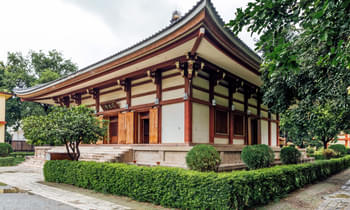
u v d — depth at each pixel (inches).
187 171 242.5
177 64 405.7
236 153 446.0
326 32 122.3
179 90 432.1
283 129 943.7
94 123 382.9
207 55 399.2
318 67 246.7
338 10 123.2
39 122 367.9
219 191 208.2
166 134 440.5
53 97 751.7
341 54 128.0
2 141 893.2
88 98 650.2
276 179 282.8
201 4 293.4
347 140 1325.0
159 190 249.0
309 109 346.0
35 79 1168.2
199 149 299.7
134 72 492.1
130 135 498.3
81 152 534.9
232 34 350.9
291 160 464.4
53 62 1202.6
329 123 397.1
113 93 569.0
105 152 480.1
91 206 247.4
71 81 589.6
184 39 340.8
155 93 474.3
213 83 466.6
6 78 1089.4
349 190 362.9
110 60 462.6
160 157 412.2
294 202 275.4
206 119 450.0
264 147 356.2
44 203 258.7
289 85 348.5
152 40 374.9
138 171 271.6
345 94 260.2
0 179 422.6
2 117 896.3
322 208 257.9
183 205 229.5
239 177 218.7
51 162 396.5
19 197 286.5
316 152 861.8
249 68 457.1
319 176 452.4
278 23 145.4
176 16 583.8
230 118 509.7
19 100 1095.6
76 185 347.9
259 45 152.7
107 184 300.5
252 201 237.1
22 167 627.2
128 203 260.1
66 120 362.0
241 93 571.2
